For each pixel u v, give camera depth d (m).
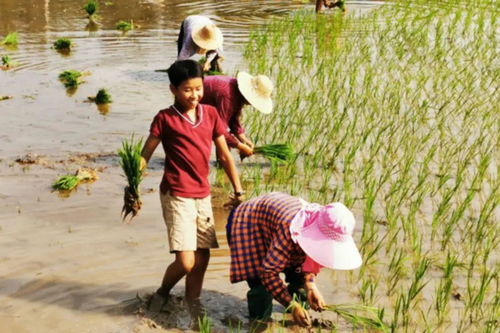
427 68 10.95
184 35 9.49
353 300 4.62
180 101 4.25
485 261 5.14
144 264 5.07
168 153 4.31
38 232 5.55
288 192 6.46
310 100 9.23
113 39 13.43
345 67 11.09
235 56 11.88
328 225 3.68
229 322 4.34
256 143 7.65
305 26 14.59
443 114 8.66
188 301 4.59
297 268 4.12
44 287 4.72
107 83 10.33
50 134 8.05
